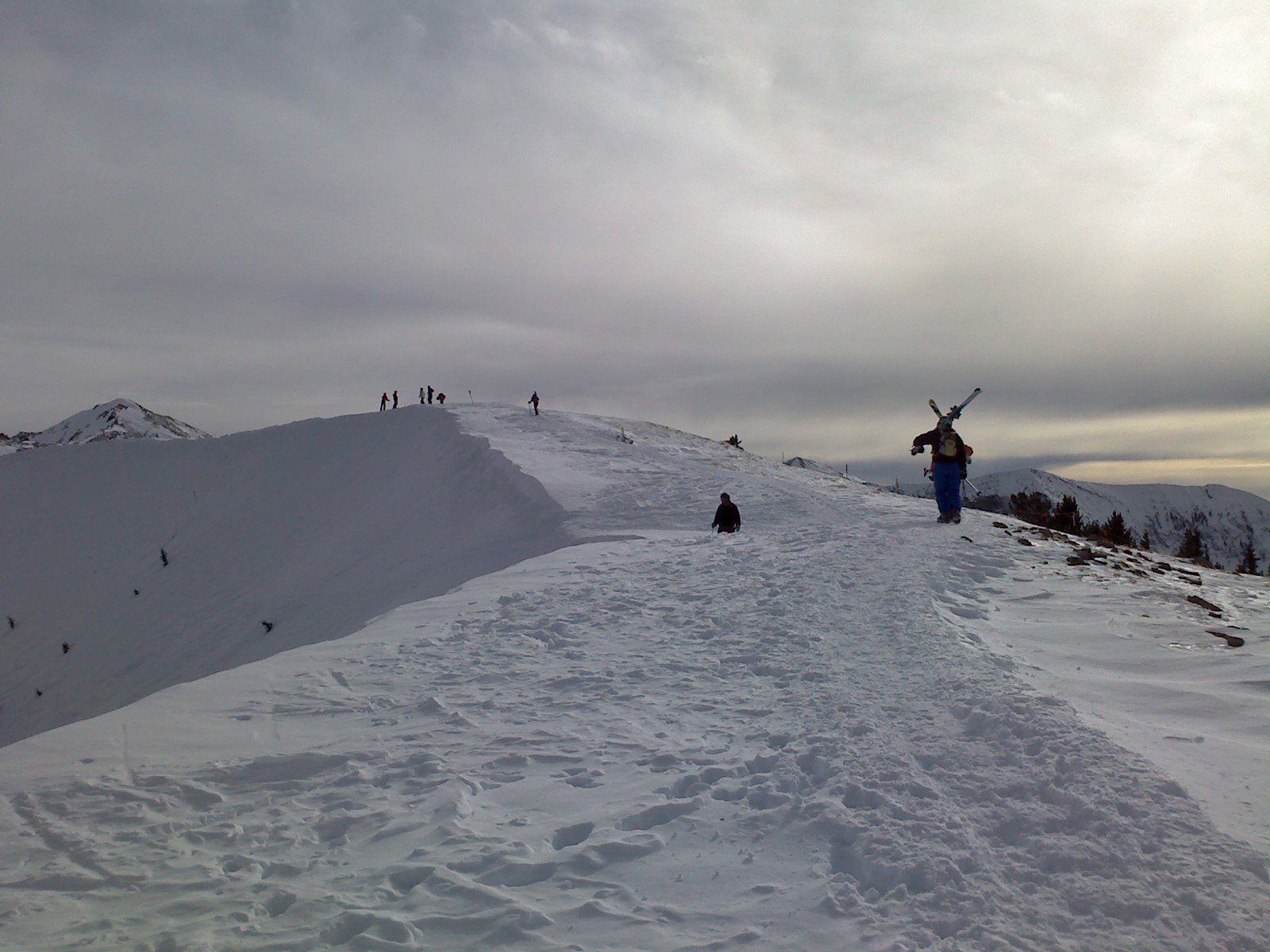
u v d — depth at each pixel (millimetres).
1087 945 3076
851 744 5066
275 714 6402
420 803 4754
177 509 50062
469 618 9289
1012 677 6043
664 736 5609
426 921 3496
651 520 23016
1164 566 11828
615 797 4684
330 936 3438
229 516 46125
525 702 6508
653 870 3895
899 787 4449
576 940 3355
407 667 7566
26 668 41312
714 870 3859
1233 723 5195
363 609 26828
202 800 4922
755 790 4609
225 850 4305
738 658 7246
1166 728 5156
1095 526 22391
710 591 9852
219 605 37406
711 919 3477
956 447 14234
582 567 12031
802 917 3439
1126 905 3252
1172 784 4094
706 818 4352
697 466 31344
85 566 48406
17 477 59062
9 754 5621
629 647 7895
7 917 3656
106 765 5422
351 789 5004
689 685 6676
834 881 3680
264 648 29688
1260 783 4277
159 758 5535
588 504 25172
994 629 7699
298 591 33719
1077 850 3641
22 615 46719
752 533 14938
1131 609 8266
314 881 3945
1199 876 3369
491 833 4312
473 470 33469
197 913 3654
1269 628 7469
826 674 6512
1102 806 3945
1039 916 3275
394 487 38219
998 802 4211
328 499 42219
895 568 9945
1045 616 8188
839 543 12016
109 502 53500
